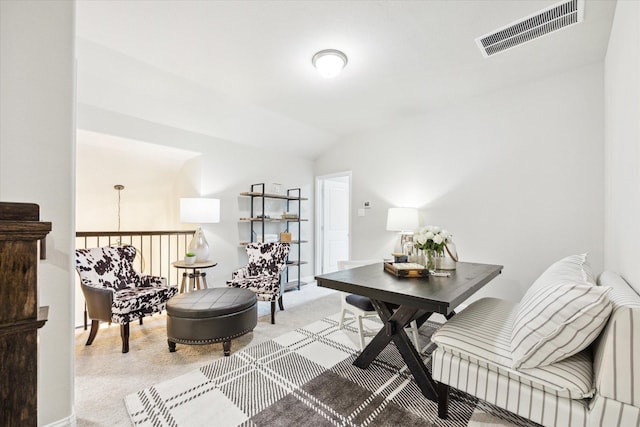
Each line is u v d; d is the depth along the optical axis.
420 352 2.20
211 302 2.26
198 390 1.71
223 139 3.74
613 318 1.03
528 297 1.55
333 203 5.30
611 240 2.07
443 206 3.37
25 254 0.50
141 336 2.53
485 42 2.14
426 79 2.71
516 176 2.85
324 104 3.29
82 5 1.72
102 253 2.59
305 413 1.51
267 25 1.92
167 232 3.35
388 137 3.92
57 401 1.37
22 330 0.49
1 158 1.27
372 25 1.93
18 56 1.31
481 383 1.33
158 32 1.99
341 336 2.50
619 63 1.74
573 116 2.55
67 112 1.42
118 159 3.50
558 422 1.13
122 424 1.44
